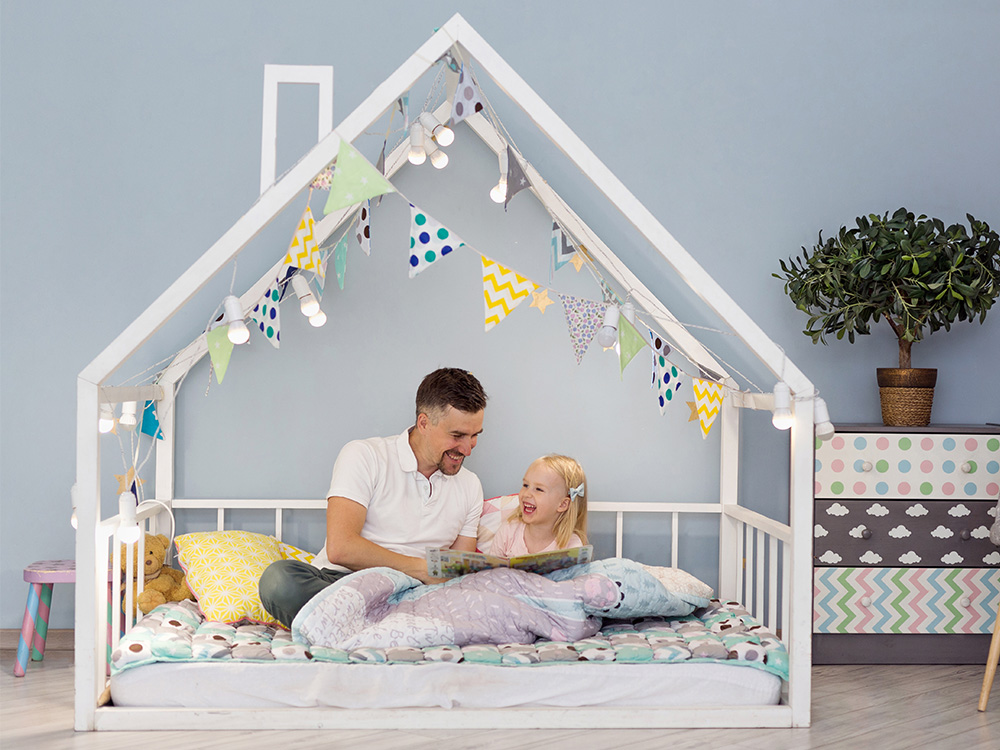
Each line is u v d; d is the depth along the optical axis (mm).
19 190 2523
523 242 2588
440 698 1797
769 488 2658
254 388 2537
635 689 1841
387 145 2576
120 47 2553
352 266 2553
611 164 2652
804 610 1857
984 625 2398
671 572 2295
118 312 2541
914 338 2471
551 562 2090
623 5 2654
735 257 2680
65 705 1931
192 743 1681
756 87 2691
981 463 2402
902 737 1806
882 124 2723
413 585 2092
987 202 2727
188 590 2225
